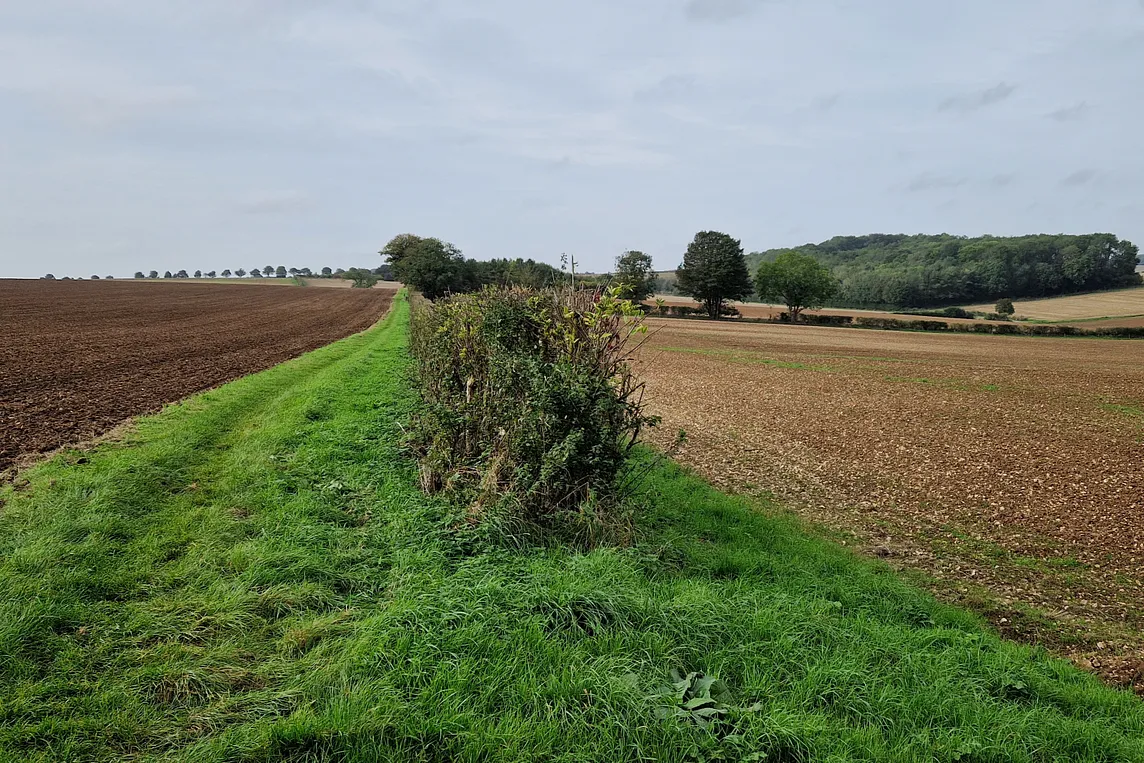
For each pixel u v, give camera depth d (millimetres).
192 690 3398
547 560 5219
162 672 3477
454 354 9195
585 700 3461
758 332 58344
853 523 8383
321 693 3400
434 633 3850
